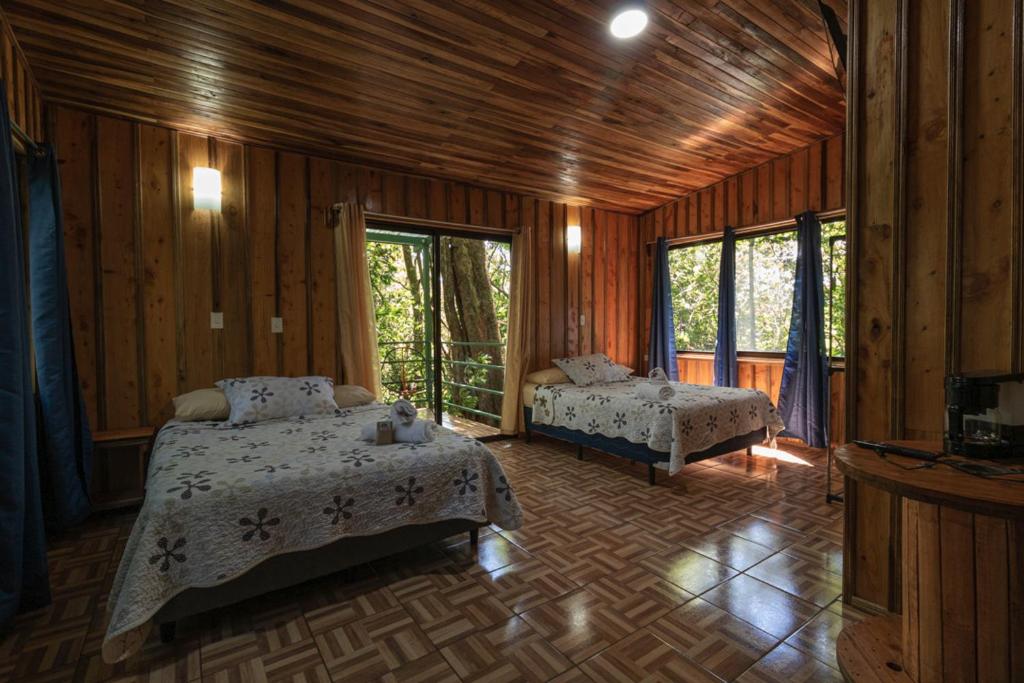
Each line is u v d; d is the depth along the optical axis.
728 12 2.50
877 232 1.89
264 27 2.32
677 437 3.24
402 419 2.46
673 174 4.64
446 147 3.68
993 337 1.58
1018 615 1.22
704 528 2.69
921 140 1.77
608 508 2.99
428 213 4.24
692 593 2.03
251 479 1.88
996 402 1.42
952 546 1.29
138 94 2.78
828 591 2.04
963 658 1.28
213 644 1.71
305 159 3.65
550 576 2.17
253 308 3.43
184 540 1.69
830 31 2.59
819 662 1.61
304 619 1.86
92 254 2.94
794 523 2.75
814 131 3.98
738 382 4.91
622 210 5.59
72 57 2.43
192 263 3.23
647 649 1.67
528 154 3.92
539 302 4.98
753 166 4.62
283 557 1.88
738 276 5.03
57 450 2.55
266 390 3.02
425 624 1.82
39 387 2.53
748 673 1.56
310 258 3.66
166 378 3.15
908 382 1.81
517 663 1.61
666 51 2.79
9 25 2.17
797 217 4.30
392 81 2.84
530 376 4.77
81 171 2.91
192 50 2.44
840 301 4.28
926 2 1.74
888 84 1.84
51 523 2.57
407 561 2.32
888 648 1.54
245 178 3.42
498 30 2.49
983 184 1.60
